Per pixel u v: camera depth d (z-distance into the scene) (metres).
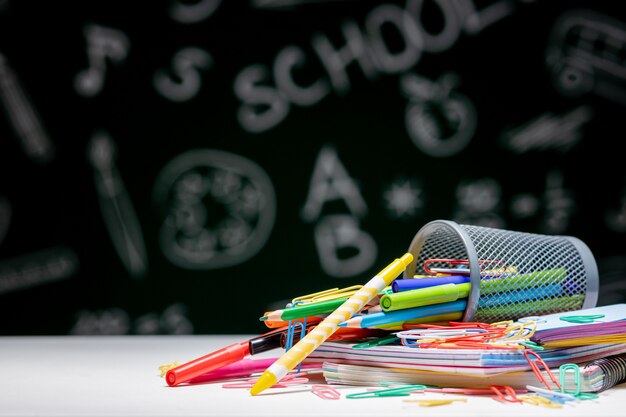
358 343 1.04
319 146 2.41
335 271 2.40
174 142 2.42
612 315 1.05
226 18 2.43
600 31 2.38
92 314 2.41
